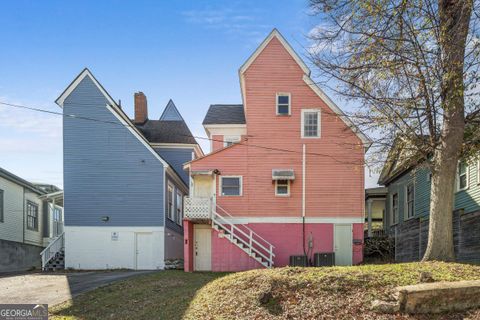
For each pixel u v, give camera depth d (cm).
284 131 2027
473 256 1469
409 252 2059
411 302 787
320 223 1978
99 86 2206
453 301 798
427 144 1095
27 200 2711
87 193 2147
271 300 870
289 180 1998
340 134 1991
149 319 923
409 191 2164
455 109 1050
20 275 1783
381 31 1054
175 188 2453
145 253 2116
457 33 1016
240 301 890
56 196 2528
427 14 1016
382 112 1120
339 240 1967
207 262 2008
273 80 2052
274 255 1894
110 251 2109
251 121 2036
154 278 1430
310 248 1962
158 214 2142
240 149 2028
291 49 2056
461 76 995
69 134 2178
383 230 2673
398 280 877
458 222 1588
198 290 1101
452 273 897
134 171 2166
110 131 2189
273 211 1989
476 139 1118
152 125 2900
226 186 2012
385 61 1051
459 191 1661
